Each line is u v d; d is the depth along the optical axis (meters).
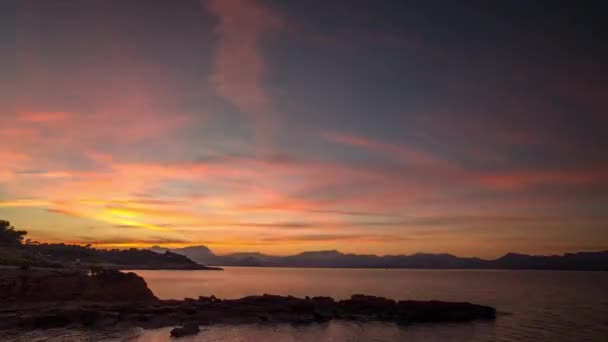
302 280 181.88
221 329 41.97
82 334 36.28
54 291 47.25
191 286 120.44
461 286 140.75
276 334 41.06
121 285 52.34
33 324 38.44
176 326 41.53
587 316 58.53
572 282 184.50
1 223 114.50
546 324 50.38
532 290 121.44
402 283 160.75
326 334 41.97
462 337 41.94
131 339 35.38
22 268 50.66
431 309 52.28
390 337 41.44
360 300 54.88
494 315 55.38
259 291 102.50
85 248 174.75
